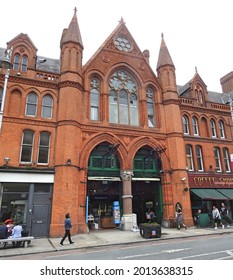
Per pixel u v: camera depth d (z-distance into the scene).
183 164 20.12
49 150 17.14
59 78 19.09
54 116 17.94
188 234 14.89
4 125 16.36
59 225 15.00
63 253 10.68
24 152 16.69
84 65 20.23
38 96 18.02
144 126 20.61
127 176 18.42
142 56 23.27
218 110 24.69
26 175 15.70
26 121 17.03
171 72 23.17
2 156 15.72
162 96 22.55
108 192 20.25
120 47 22.78
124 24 23.77
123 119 20.73
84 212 16.52
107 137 18.78
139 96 21.81
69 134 17.05
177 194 19.17
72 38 19.75
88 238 14.23
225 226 18.77
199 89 25.23
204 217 18.75
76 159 16.98
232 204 21.98
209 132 23.50
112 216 19.89
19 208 15.30
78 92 18.62
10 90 17.27
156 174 20.52
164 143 20.84
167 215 18.83
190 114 23.34
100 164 19.08
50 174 16.28
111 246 12.09
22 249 11.45
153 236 13.90
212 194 19.88
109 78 21.22
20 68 18.58
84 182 17.03
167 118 21.64
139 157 20.81
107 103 19.98
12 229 12.78
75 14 21.38
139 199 21.19
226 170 23.16
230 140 24.20
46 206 15.81
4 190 15.22
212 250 9.84
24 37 19.59
